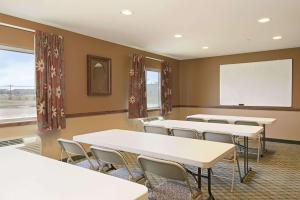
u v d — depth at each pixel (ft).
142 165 5.98
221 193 9.34
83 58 13.71
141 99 17.37
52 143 12.00
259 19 11.13
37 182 3.91
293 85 18.16
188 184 5.51
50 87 11.44
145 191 3.55
